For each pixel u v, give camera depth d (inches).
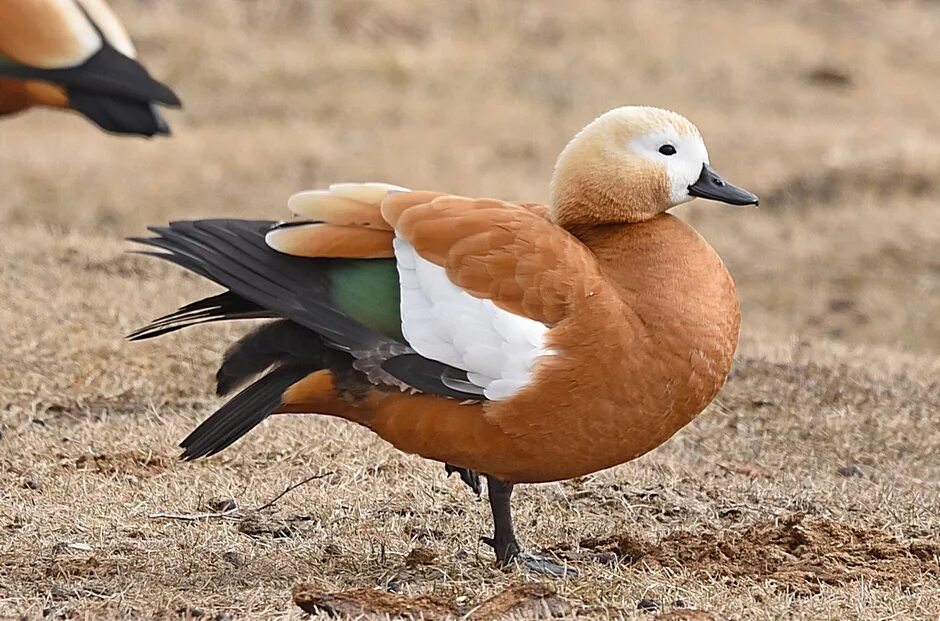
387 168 966.4
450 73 1179.3
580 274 320.8
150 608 306.3
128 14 1221.1
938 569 346.9
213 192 916.0
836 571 341.7
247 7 1256.8
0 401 482.3
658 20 1330.0
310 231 328.8
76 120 1088.8
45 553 347.6
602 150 344.8
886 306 766.5
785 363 552.4
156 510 385.4
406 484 413.7
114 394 496.4
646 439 329.1
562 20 1301.7
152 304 586.2
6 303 567.2
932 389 535.8
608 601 316.5
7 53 579.2
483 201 335.0
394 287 327.3
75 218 858.1
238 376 332.5
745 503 413.4
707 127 1072.2
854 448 481.4
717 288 332.5
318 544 362.6
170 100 590.6
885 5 1453.0
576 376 316.2
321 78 1155.9
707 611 305.4
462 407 320.8
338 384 327.6
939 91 1232.8
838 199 911.0
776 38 1318.9
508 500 346.0
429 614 302.2
